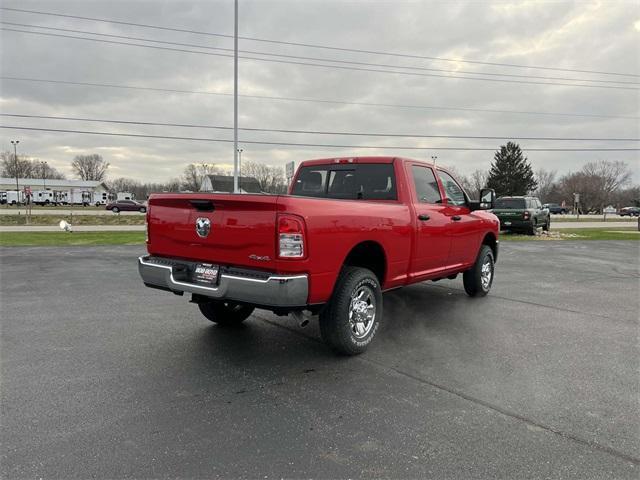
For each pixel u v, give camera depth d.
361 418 3.23
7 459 2.67
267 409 3.36
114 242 16.31
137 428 3.05
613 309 6.60
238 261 4.03
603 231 25.73
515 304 6.91
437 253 5.86
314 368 4.19
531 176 77.75
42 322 5.70
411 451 2.81
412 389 3.73
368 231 4.49
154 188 116.50
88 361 4.32
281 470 2.60
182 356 4.50
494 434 3.02
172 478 2.51
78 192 89.44
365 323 4.62
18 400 3.46
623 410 3.37
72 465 2.62
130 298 7.15
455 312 6.36
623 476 2.57
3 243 15.67
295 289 3.76
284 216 3.75
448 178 6.54
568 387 3.78
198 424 3.12
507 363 4.33
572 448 2.85
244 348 4.75
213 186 62.31
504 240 19.00
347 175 5.84
